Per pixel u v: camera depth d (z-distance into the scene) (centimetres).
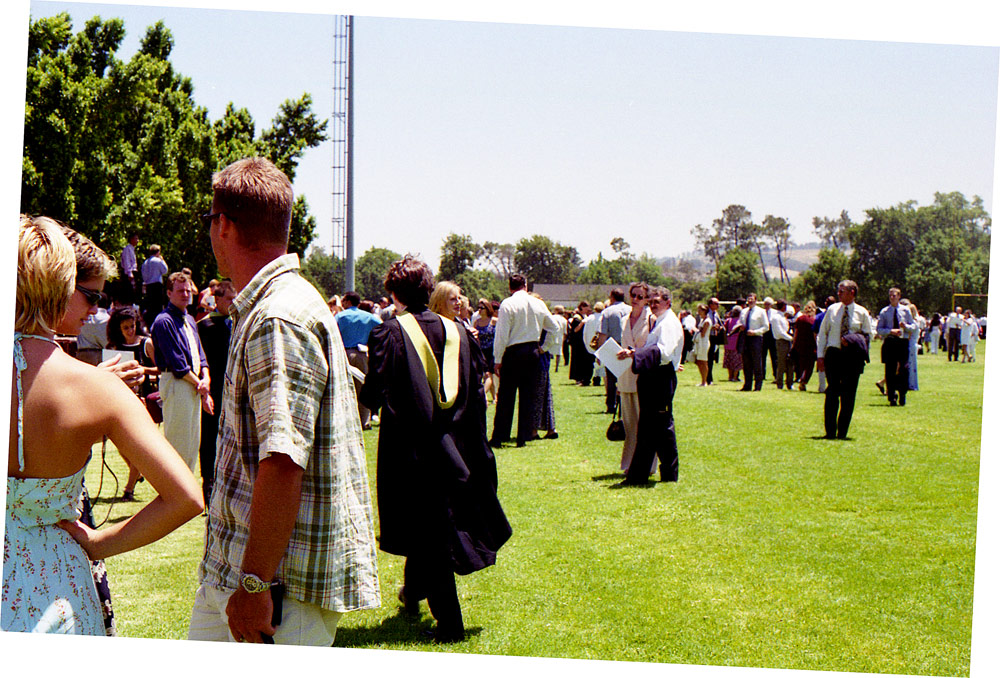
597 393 1630
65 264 222
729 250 8088
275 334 223
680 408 1348
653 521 650
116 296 941
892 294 1402
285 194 240
